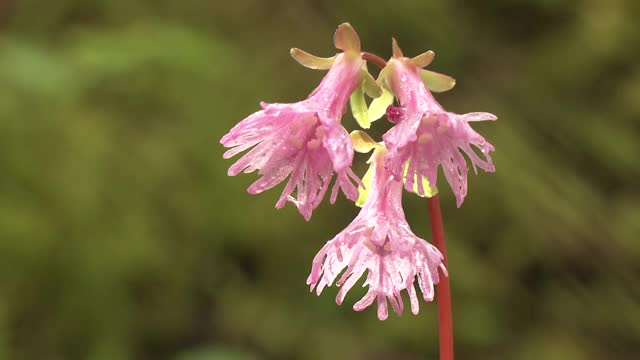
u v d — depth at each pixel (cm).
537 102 932
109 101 741
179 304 711
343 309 753
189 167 733
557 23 993
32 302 671
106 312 679
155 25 813
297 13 878
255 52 834
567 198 858
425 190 260
